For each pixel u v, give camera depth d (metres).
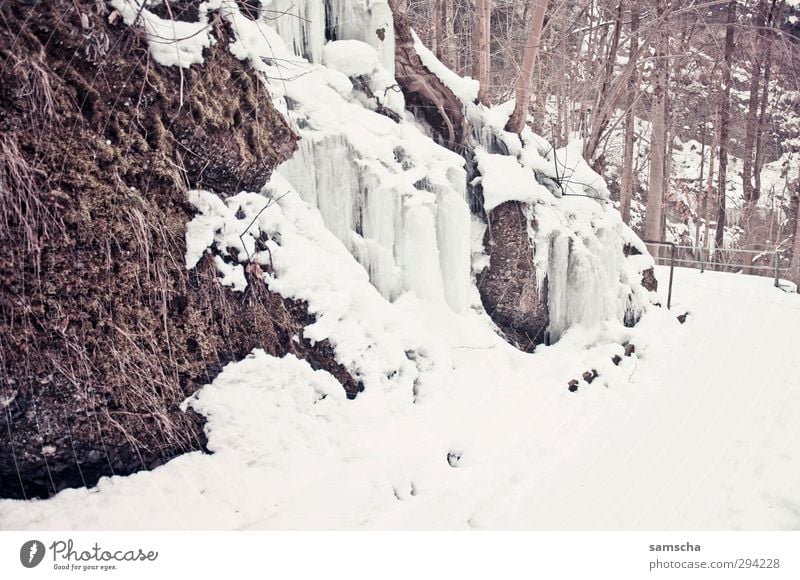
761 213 20.34
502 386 5.78
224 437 3.82
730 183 21.14
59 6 3.24
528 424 5.42
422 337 5.52
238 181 4.48
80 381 3.30
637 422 5.86
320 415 4.33
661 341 7.89
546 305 7.20
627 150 14.60
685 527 4.25
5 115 3.04
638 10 13.60
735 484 4.83
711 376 6.94
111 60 3.50
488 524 4.05
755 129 16.45
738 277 11.81
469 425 5.12
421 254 5.88
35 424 3.17
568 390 6.23
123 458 3.48
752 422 5.81
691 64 17.02
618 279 8.02
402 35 7.16
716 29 14.24
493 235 6.96
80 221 3.31
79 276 3.31
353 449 4.27
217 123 4.11
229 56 4.40
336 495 3.86
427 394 5.21
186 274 3.90
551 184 8.00
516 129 8.20
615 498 4.57
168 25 3.86
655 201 13.25
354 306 5.03
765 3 15.04
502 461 4.83
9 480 3.22
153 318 3.66
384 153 5.88
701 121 20.75
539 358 6.66
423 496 4.18
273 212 4.66
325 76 6.16
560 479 4.76
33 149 3.13
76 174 3.30
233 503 3.57
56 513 3.20
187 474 3.61
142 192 3.70
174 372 3.74
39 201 3.13
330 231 5.54
